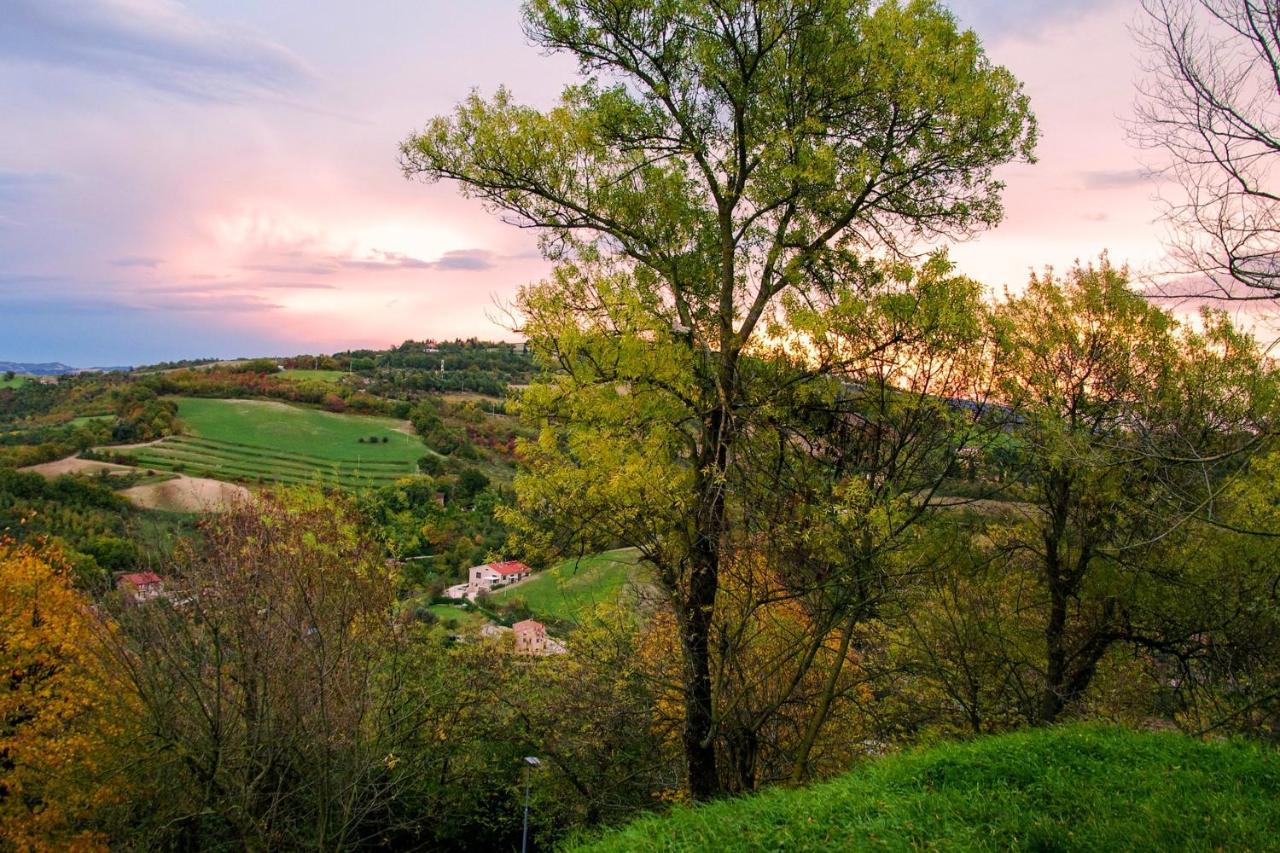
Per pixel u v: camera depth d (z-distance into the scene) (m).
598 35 11.32
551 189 11.80
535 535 11.62
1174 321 13.12
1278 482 12.19
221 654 13.66
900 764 8.63
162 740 14.37
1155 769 7.73
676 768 16.39
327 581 15.38
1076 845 6.15
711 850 6.91
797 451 11.87
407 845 20.22
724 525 11.30
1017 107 10.83
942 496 12.08
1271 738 12.87
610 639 16.22
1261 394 11.79
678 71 11.62
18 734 17.53
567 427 11.41
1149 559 13.67
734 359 11.73
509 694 19.34
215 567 13.88
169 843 16.14
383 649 16.53
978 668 14.89
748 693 13.18
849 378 11.18
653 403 10.94
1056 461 10.33
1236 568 13.41
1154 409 12.61
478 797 20.50
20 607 18.64
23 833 16.64
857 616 11.95
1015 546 14.92
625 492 10.38
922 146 11.27
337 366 146.88
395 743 17.19
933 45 10.38
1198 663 14.16
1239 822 6.19
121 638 13.77
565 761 18.42
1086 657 15.36
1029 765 7.99
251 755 13.73
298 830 15.95
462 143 11.41
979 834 6.55
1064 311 13.89
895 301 10.56
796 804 7.76
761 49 10.98
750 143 11.78
